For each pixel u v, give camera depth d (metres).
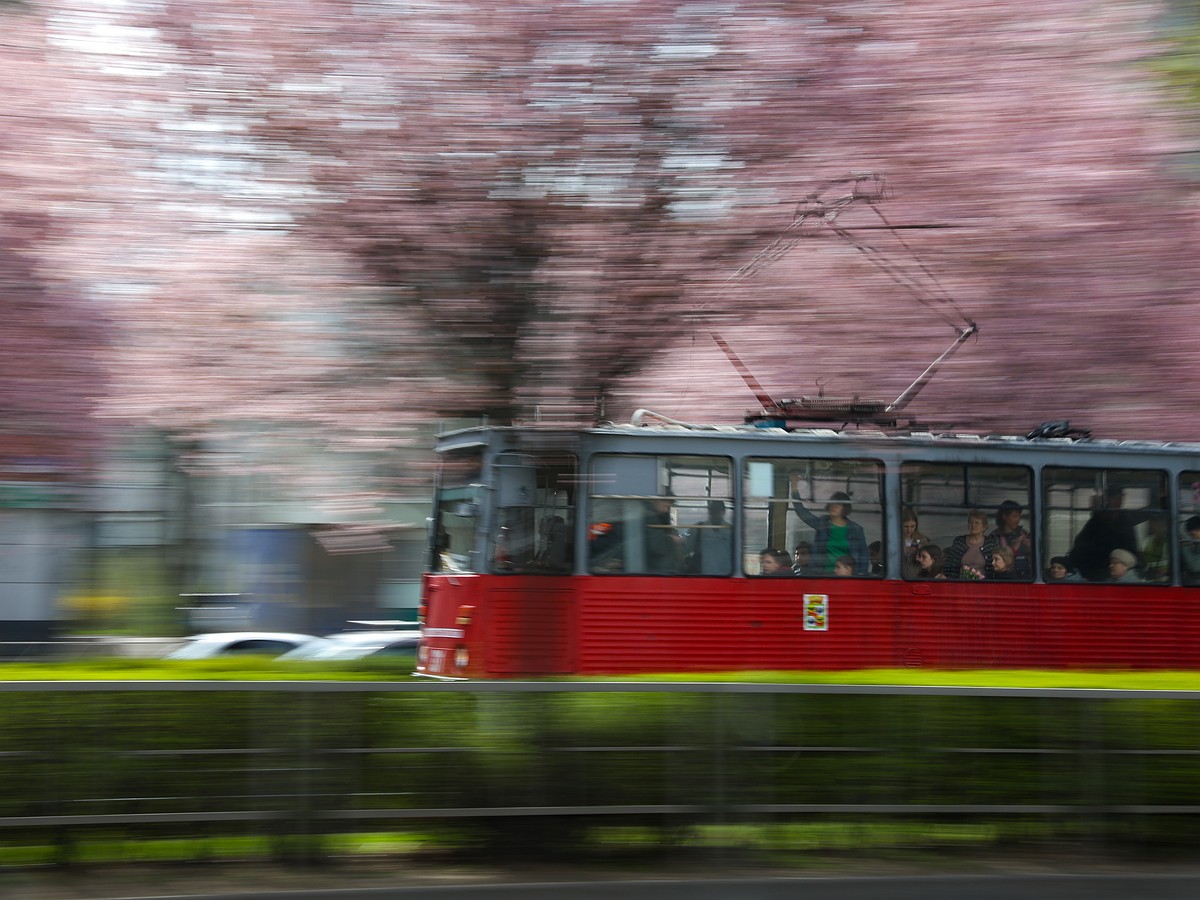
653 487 15.01
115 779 7.73
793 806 8.27
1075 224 12.18
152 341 12.23
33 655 20.44
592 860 8.02
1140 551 16.25
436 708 8.11
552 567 14.73
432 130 11.41
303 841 7.85
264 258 11.85
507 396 11.72
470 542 14.79
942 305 12.59
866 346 12.48
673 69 11.42
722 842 8.18
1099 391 12.91
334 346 11.67
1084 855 8.37
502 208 11.46
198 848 7.77
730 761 8.28
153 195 12.03
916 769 8.44
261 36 11.49
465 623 14.70
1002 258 12.25
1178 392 12.76
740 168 11.72
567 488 14.80
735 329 12.12
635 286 11.51
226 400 11.73
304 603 26.61
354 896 6.88
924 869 7.88
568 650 14.62
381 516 11.82
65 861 7.59
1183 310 12.55
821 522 15.38
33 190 11.99
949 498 15.73
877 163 11.92
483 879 7.51
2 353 13.65
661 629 14.84
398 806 7.98
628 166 11.57
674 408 12.89
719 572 15.06
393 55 11.41
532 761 8.12
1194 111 12.45
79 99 11.95
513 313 11.45
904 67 11.70
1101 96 12.20
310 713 7.98
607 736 8.19
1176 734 8.66
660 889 7.18
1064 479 16.08
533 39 11.37
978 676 9.20
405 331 11.62
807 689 8.41
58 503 24.47
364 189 11.44
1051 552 15.95
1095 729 8.60
